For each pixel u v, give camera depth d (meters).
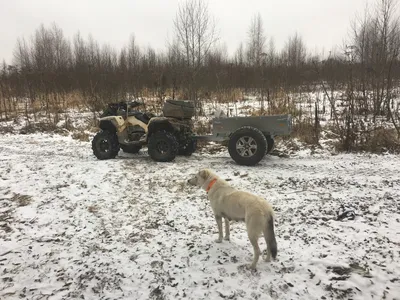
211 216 4.87
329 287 3.07
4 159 8.63
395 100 13.88
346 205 4.93
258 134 7.23
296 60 24.06
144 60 23.08
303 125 10.66
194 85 14.55
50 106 17.25
